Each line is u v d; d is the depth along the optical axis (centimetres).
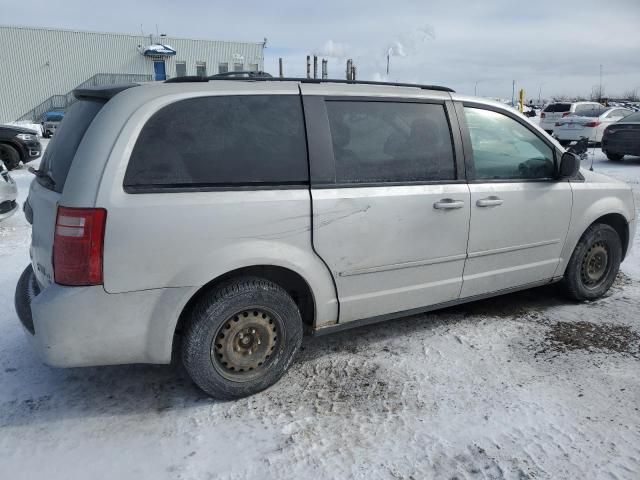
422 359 343
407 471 241
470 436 265
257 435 267
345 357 346
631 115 1379
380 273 325
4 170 660
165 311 266
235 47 4266
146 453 254
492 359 342
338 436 266
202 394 304
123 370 329
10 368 328
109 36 3866
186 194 265
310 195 294
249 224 277
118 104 262
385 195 316
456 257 353
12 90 3706
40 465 245
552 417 279
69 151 276
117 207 250
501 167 371
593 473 240
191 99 274
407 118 334
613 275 451
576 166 385
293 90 300
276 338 303
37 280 297
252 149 283
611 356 346
